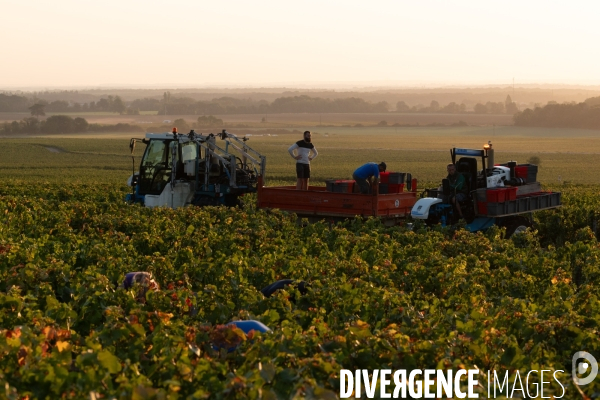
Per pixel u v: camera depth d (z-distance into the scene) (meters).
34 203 33.16
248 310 13.48
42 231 23.50
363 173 25.89
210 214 27.34
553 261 18.70
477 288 15.50
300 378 8.63
